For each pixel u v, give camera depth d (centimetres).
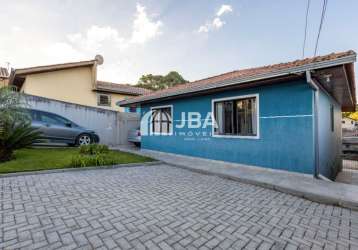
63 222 293
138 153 953
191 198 408
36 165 603
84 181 500
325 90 690
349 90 720
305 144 555
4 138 620
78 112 1180
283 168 595
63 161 661
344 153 1438
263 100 636
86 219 304
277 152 607
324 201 402
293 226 302
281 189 465
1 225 280
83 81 1477
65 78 1403
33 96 1038
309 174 548
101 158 675
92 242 246
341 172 1055
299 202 404
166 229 283
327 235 279
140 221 304
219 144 757
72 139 975
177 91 793
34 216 308
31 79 1280
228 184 516
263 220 319
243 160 686
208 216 328
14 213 316
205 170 630
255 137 655
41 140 781
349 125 3688
